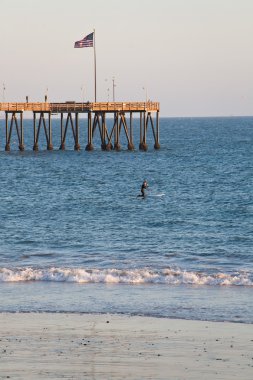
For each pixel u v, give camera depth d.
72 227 169.38
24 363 76.44
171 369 75.31
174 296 104.25
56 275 116.06
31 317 93.31
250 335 86.00
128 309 97.31
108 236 157.12
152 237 156.00
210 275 115.94
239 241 150.88
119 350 80.62
